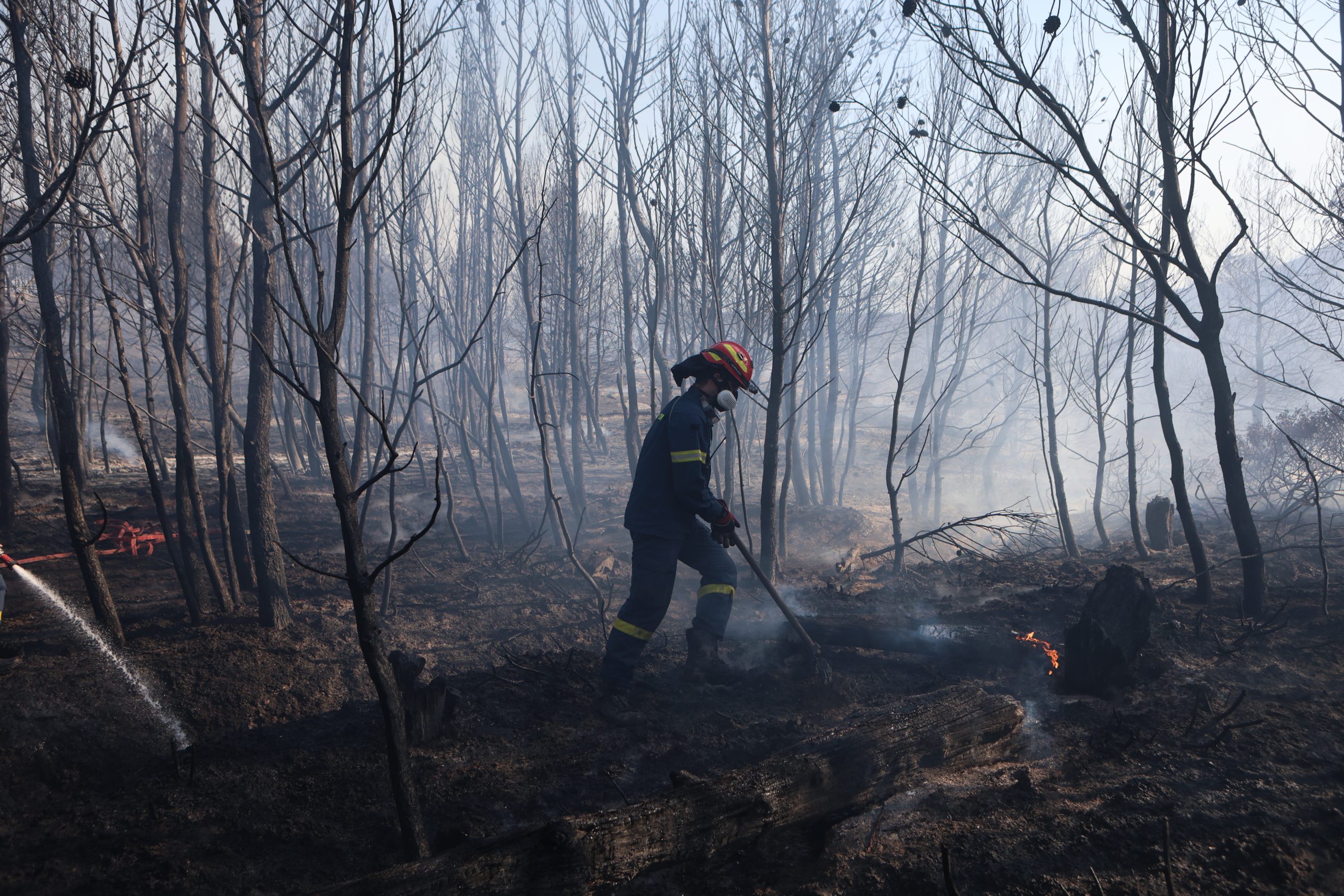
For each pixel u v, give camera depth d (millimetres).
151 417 6770
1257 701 3256
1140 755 2871
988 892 2131
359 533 2090
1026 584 5496
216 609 5172
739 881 2277
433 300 6859
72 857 2600
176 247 4789
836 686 3723
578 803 2766
